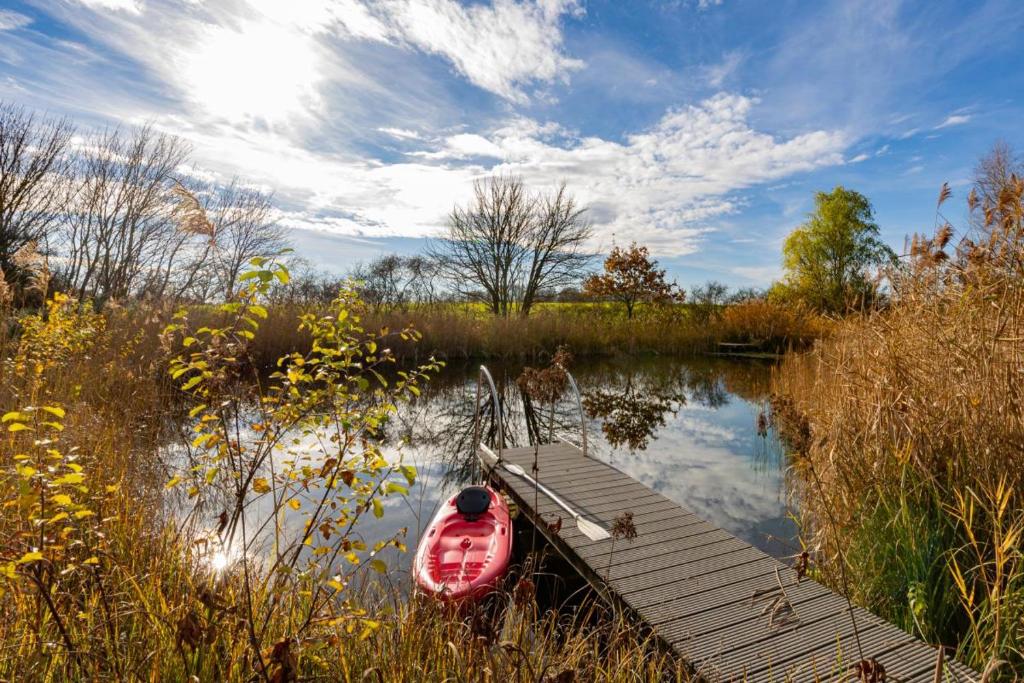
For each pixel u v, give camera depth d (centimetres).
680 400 1393
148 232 1730
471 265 2561
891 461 419
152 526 370
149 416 736
